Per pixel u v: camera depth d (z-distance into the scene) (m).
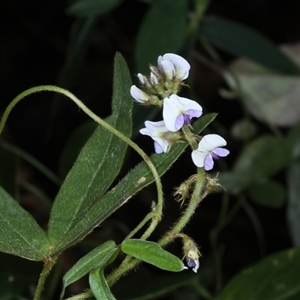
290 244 0.73
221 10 0.78
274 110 0.71
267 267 0.60
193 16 0.66
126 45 0.78
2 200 0.51
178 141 0.50
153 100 0.49
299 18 0.76
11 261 0.59
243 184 0.67
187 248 0.49
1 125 0.51
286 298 0.59
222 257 0.73
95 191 0.51
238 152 0.74
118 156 0.51
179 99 0.49
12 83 0.79
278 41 0.77
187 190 0.49
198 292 0.65
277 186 0.67
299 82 0.70
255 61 0.67
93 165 0.51
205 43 0.69
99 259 0.48
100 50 0.79
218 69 0.71
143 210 0.73
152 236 0.71
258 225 0.68
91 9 0.64
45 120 0.78
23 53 0.80
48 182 0.75
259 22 0.77
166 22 0.63
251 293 0.60
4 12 0.79
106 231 0.68
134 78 0.62
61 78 0.66
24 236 0.50
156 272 0.70
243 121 0.72
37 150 0.77
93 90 0.77
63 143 0.77
